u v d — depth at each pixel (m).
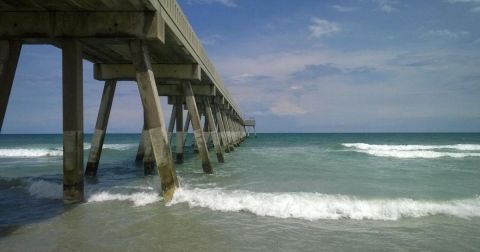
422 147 35.31
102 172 15.98
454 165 19.30
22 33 7.91
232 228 6.84
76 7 7.77
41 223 6.98
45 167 19.22
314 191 10.91
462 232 6.82
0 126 7.86
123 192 9.47
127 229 6.65
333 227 7.04
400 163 20.39
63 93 8.06
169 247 5.78
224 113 30.05
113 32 7.91
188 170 16.44
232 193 9.71
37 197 9.34
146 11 7.93
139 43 8.14
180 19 10.20
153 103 8.33
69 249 5.65
